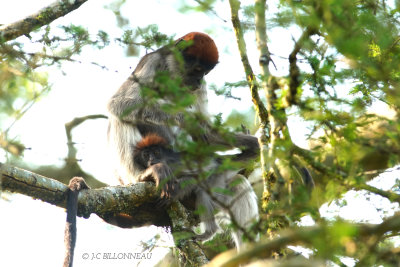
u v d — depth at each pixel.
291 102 6.29
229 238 12.07
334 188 6.49
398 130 6.04
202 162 5.75
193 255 11.05
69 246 10.01
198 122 5.72
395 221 5.39
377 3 6.64
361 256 5.79
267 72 6.98
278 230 7.17
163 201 11.64
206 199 11.52
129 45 8.67
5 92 8.47
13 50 9.02
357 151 6.16
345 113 6.44
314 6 5.68
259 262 5.72
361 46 5.24
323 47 6.79
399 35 6.45
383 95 7.13
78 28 9.04
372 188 6.74
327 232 4.75
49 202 10.35
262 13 7.29
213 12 7.77
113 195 11.09
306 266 4.90
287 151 6.45
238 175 12.07
